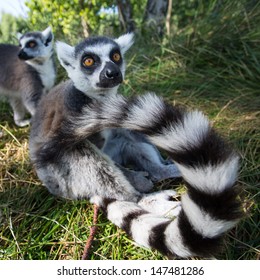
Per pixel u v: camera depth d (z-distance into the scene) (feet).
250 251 1.07
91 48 1.34
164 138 0.93
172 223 1.01
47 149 1.30
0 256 1.17
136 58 2.23
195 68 2.04
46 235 1.21
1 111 2.12
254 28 2.13
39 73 2.10
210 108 1.72
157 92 1.90
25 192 1.38
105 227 1.21
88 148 1.25
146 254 1.11
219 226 0.86
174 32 2.37
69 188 1.29
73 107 1.33
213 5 2.37
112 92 1.38
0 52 2.21
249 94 1.77
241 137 1.45
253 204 1.18
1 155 1.59
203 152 0.88
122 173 1.27
